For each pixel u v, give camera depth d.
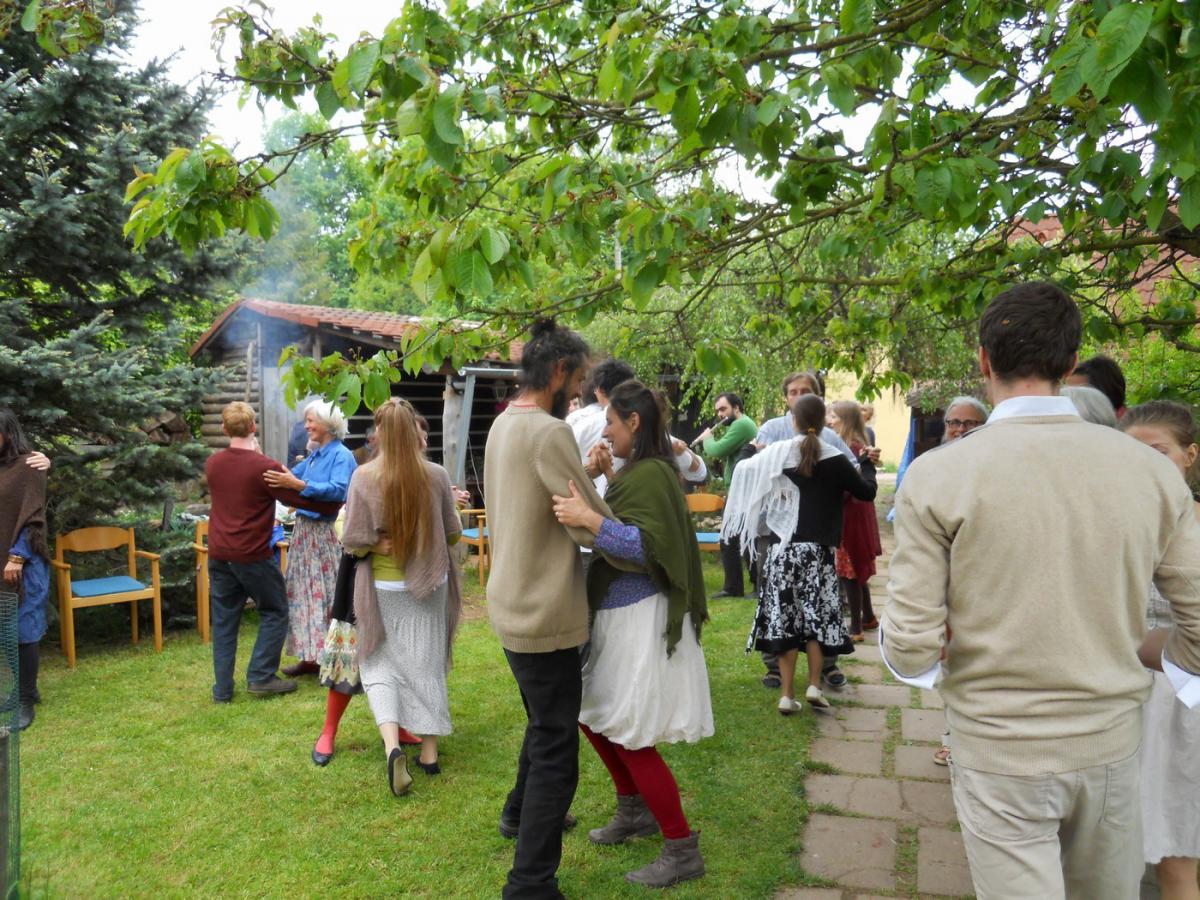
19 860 2.79
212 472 4.86
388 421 3.67
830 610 4.52
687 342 3.67
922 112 2.76
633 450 2.98
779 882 2.99
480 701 4.86
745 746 4.18
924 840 3.28
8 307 5.80
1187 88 1.95
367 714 4.68
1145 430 2.56
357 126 2.96
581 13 3.55
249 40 2.78
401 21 2.67
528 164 3.39
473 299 2.64
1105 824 1.72
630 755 2.95
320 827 3.42
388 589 3.75
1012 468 1.70
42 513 4.70
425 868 3.12
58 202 5.61
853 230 3.46
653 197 2.85
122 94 6.14
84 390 5.79
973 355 10.32
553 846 2.76
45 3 2.90
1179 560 1.73
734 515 4.60
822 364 5.34
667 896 2.90
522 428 2.75
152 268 6.21
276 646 5.03
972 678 1.75
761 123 2.38
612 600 2.91
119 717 4.66
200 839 3.33
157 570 5.89
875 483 5.49
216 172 2.80
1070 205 3.57
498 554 2.81
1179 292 4.66
